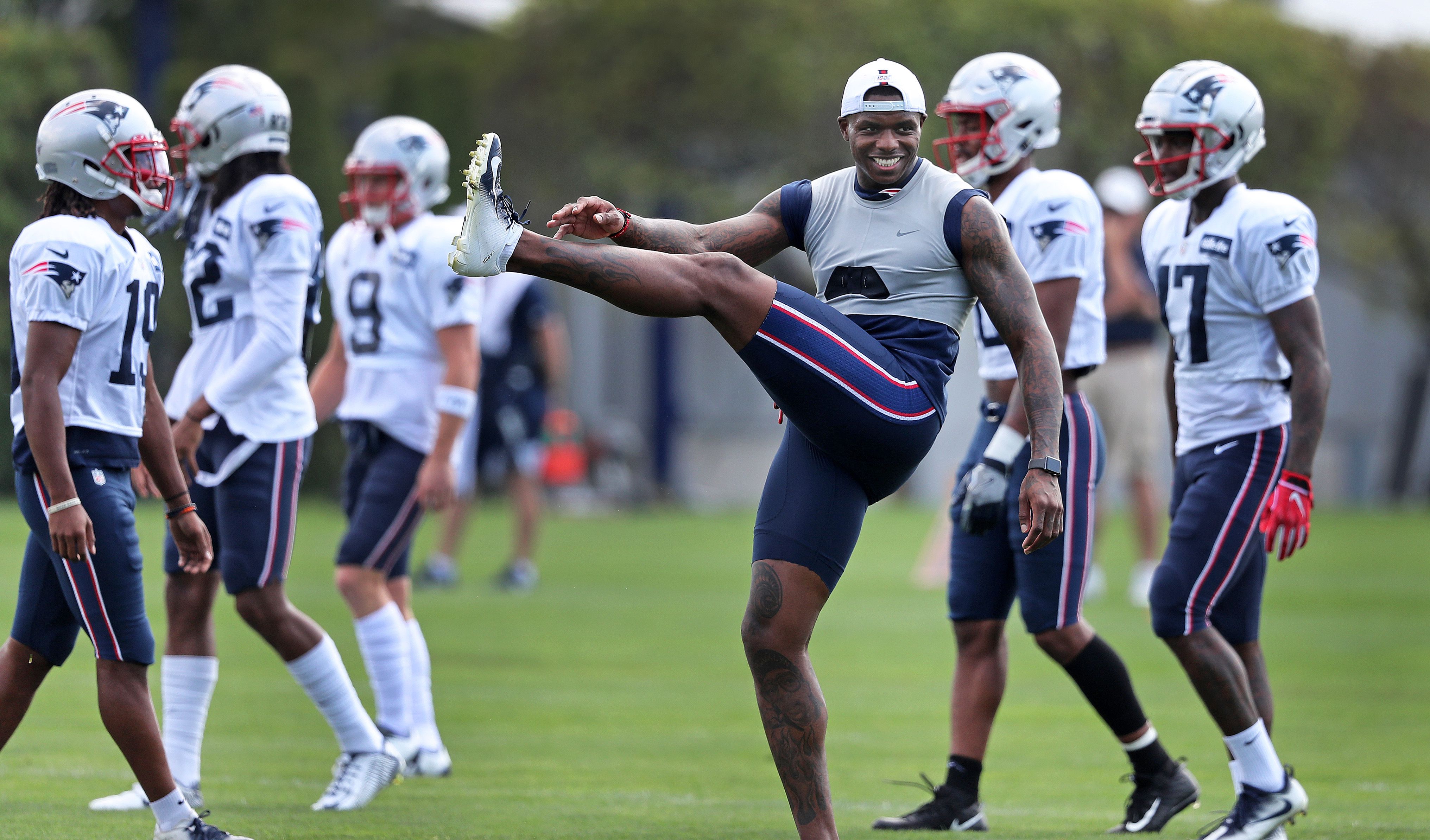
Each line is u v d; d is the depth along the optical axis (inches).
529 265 521.3
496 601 1616.6
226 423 726.5
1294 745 922.1
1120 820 726.5
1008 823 718.5
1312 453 671.1
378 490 856.3
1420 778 822.5
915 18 3457.2
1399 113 4047.7
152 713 592.4
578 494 3316.9
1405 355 4416.8
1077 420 721.6
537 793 759.7
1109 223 1633.9
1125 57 3503.9
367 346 877.2
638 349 3939.5
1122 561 2228.1
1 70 2507.4
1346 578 2053.4
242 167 750.5
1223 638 720.3
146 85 2950.3
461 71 3152.1
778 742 548.4
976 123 745.0
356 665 1165.1
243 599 715.4
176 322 2471.7
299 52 3890.3
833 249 576.1
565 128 3668.8
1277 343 693.9
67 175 592.7
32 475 589.6
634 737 921.5
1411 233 4160.9
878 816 729.6
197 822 597.6
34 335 567.2
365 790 713.6
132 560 589.9
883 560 2207.2
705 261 534.9
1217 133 695.7
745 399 3964.1
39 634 602.5
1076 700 1079.6
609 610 1555.1
